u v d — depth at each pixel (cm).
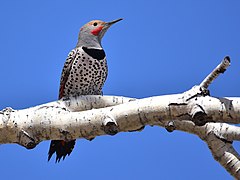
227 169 829
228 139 824
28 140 735
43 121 733
